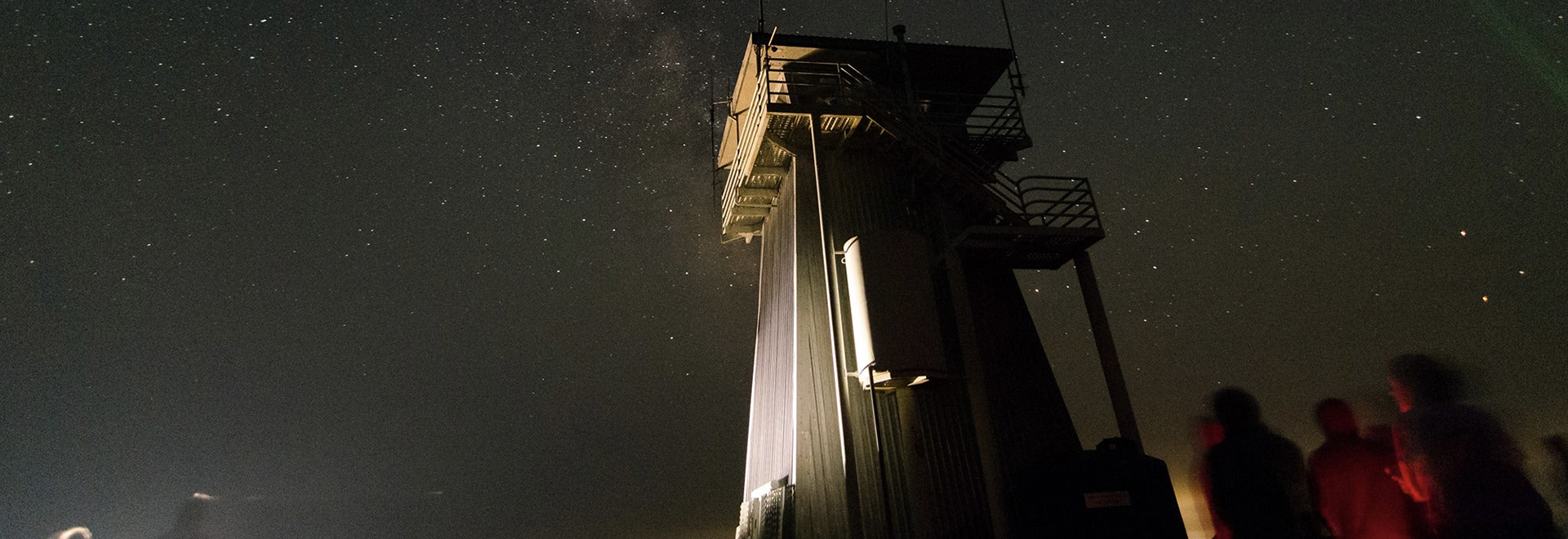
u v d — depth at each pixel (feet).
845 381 31.73
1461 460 13.29
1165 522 24.68
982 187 38.83
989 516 32.71
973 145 45.24
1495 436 13.38
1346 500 15.70
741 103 51.93
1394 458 16.21
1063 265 40.81
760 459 43.37
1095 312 36.73
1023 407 35.68
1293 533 15.06
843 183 39.93
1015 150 45.65
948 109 47.19
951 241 38.04
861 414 33.83
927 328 30.68
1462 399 14.03
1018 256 39.19
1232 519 15.66
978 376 32.73
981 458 32.01
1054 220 38.99
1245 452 15.90
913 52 46.16
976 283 38.78
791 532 31.45
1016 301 38.65
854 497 28.66
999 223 38.29
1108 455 26.04
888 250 31.91
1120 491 24.99
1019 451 34.47
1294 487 15.76
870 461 32.96
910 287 31.30
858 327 31.14
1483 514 12.82
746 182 46.11
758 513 39.65
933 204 40.01
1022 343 37.47
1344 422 16.48
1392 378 15.28
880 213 39.45
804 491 32.14
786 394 36.78
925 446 33.68
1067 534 24.77
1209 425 18.92
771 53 44.29
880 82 46.16
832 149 40.88
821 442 33.22
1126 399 34.68
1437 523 13.58
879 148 41.24
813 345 35.32
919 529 29.25
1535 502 12.89
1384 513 15.33
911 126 41.60
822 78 44.91
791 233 39.47
